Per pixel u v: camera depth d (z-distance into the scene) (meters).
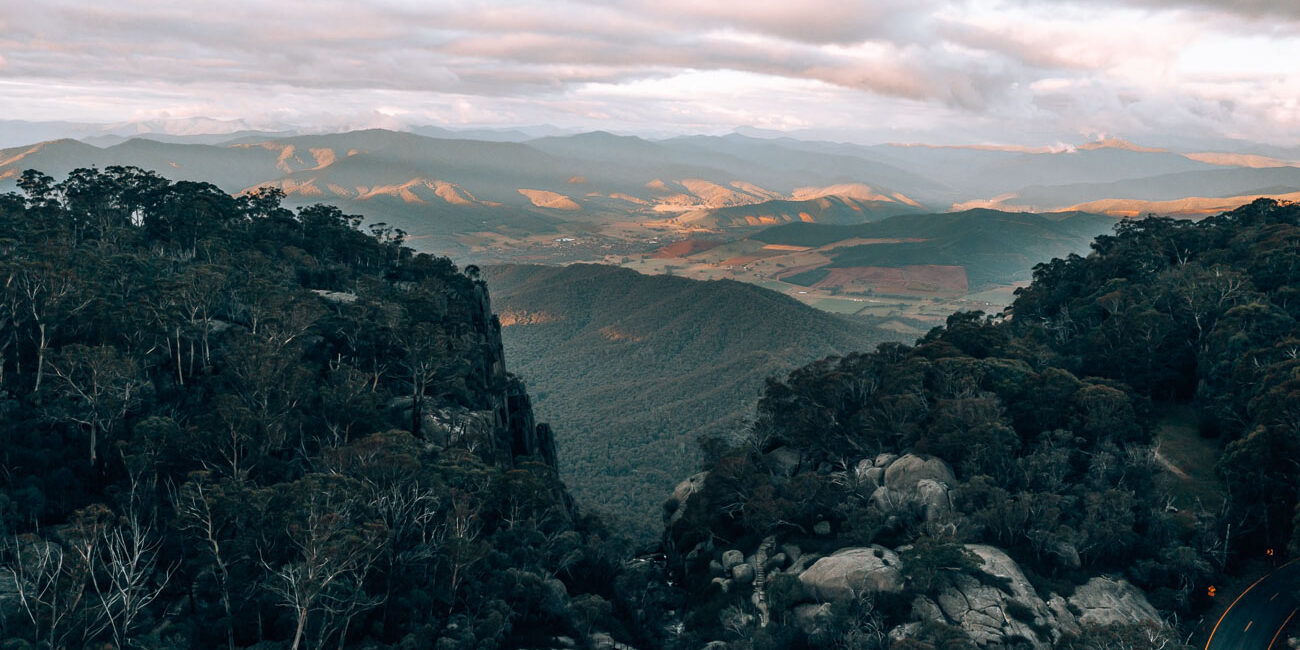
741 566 93.50
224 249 141.25
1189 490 95.62
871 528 89.56
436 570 78.31
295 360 103.00
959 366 110.88
